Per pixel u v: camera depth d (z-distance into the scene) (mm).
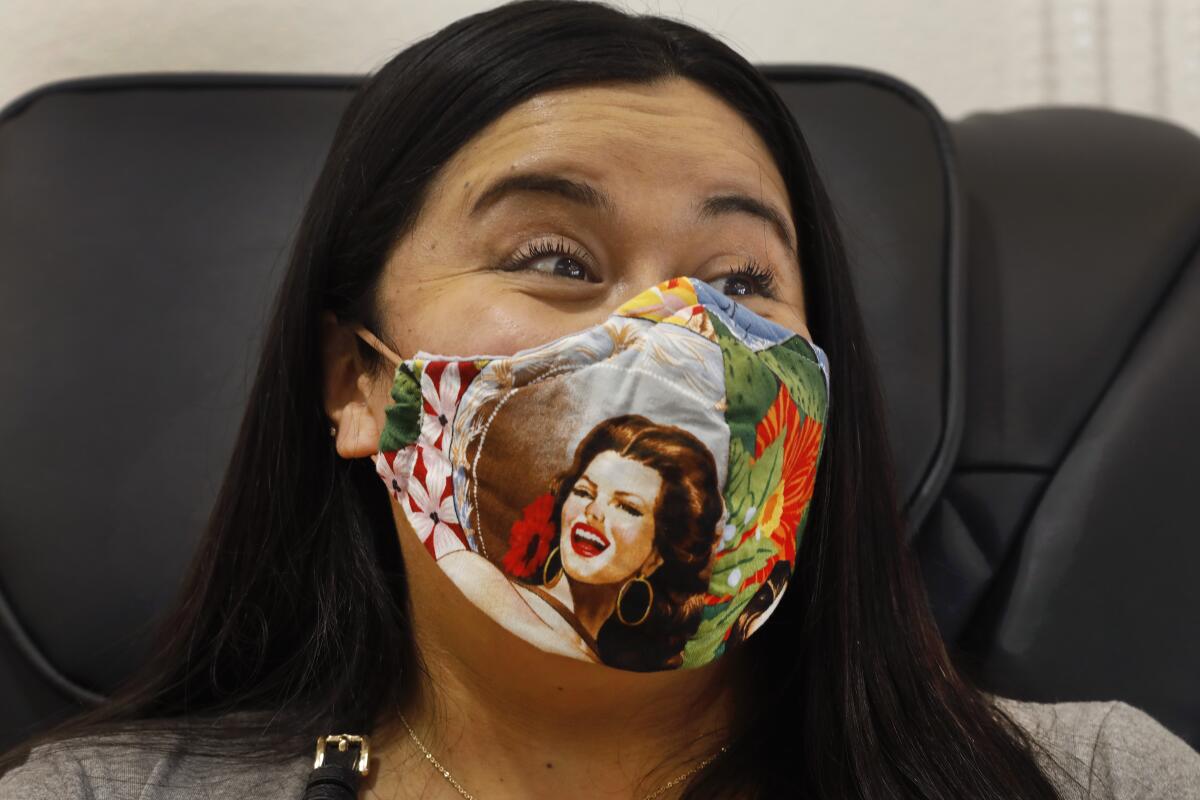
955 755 917
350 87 1237
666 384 796
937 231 1184
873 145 1209
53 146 1199
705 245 875
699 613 799
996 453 1158
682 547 791
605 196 856
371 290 927
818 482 973
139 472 1119
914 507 1122
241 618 992
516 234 867
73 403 1129
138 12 1379
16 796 880
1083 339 1169
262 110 1217
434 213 896
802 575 969
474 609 852
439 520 838
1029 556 1123
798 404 851
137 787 896
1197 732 1066
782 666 967
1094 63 1479
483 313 847
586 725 884
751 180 894
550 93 884
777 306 916
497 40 906
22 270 1161
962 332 1159
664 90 899
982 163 1271
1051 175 1246
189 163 1192
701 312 818
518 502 810
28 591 1105
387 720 943
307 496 986
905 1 1460
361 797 904
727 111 943
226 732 948
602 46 898
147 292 1156
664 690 889
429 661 917
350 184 946
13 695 1127
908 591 983
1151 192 1217
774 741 933
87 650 1104
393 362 897
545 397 805
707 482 794
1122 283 1178
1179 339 1145
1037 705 1014
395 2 1399
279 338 982
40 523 1109
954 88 1476
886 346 1152
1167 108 1481
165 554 1108
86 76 1309
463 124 894
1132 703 1072
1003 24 1476
